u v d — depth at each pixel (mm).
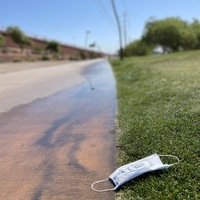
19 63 43719
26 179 3656
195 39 53375
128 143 4496
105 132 5441
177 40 51250
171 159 3680
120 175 3428
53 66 35438
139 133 4773
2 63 42062
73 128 5906
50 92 11109
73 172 3777
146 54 71188
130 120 5742
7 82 15133
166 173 3352
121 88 11055
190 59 21172
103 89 11625
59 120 6641
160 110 6066
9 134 5652
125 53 76438
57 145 4879
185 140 4188
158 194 2979
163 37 51562
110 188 3295
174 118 5277
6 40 63062
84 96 9969
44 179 3629
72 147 4738
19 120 6758
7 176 3768
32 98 9758
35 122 6527
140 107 6746
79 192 3266
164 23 51969
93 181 3494
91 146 4723
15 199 3201
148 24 55188
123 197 3061
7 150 4742
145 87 9766
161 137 4441
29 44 68188
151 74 13570
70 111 7559
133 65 23656
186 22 57969
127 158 3980
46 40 85938
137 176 3346
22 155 4480
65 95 10305
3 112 7648
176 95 7293
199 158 3615
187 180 3160
